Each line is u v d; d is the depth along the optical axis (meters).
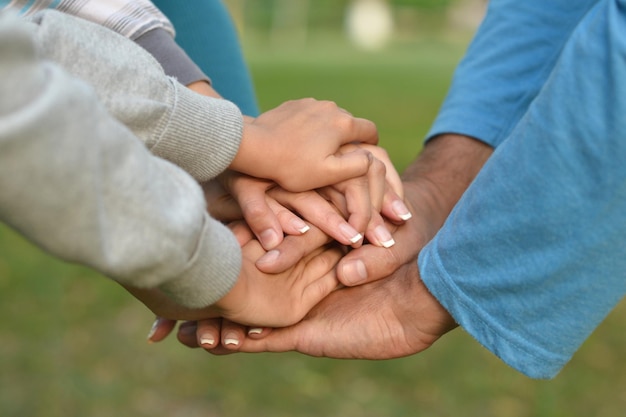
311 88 5.12
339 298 0.84
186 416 1.42
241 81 1.05
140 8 0.83
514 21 0.96
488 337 0.76
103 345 1.63
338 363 1.59
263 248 0.82
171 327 0.87
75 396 1.45
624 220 0.70
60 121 0.61
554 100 0.71
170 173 0.68
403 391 1.50
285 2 15.92
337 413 1.43
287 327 0.83
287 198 0.85
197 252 0.68
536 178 0.72
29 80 0.60
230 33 1.05
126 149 0.64
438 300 0.78
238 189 0.85
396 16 17.55
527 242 0.73
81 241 0.62
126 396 1.46
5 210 0.62
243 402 1.46
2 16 0.60
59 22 0.72
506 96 0.96
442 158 0.98
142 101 0.73
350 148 0.89
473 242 0.76
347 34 16.86
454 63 8.90
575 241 0.72
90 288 1.88
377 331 0.82
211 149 0.77
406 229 0.89
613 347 1.69
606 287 0.73
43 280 1.90
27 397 1.44
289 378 1.54
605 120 0.69
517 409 1.45
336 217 0.84
